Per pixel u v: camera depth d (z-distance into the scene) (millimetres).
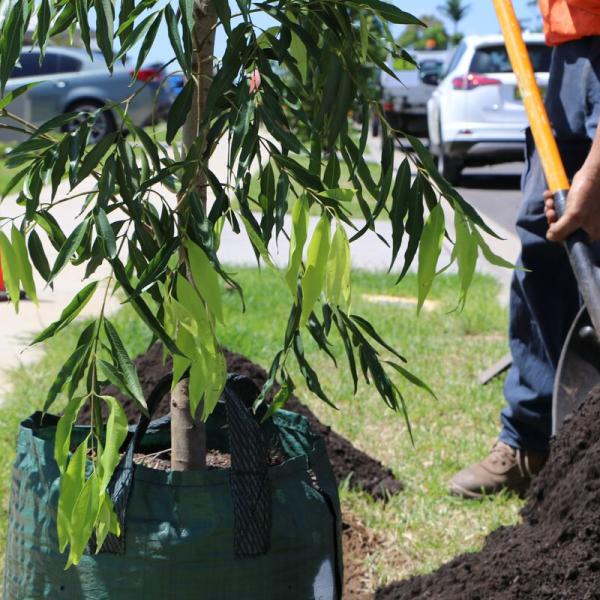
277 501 2844
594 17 4445
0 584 3934
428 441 5891
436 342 8258
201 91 2715
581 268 3789
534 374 4898
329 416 6277
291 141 2229
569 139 4652
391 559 4355
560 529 3404
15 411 6180
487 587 3355
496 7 4570
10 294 2449
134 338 7891
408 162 2447
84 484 2355
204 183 2719
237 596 2766
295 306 2637
